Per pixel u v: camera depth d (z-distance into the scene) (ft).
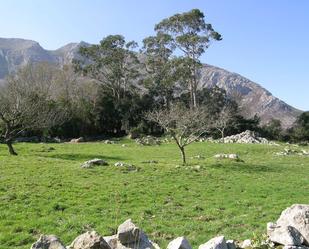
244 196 82.74
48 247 30.27
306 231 36.70
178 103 303.68
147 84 345.10
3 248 47.19
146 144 231.30
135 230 34.96
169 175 105.19
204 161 139.85
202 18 321.11
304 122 322.14
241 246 37.27
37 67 336.70
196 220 61.98
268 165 139.54
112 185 87.40
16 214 61.11
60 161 124.36
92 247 31.40
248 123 316.60
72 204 69.41
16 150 174.29
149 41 337.72
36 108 174.91
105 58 347.77
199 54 327.06
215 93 350.64
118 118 319.06
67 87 332.60
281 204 75.25
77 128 290.97
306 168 136.36
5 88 213.25
